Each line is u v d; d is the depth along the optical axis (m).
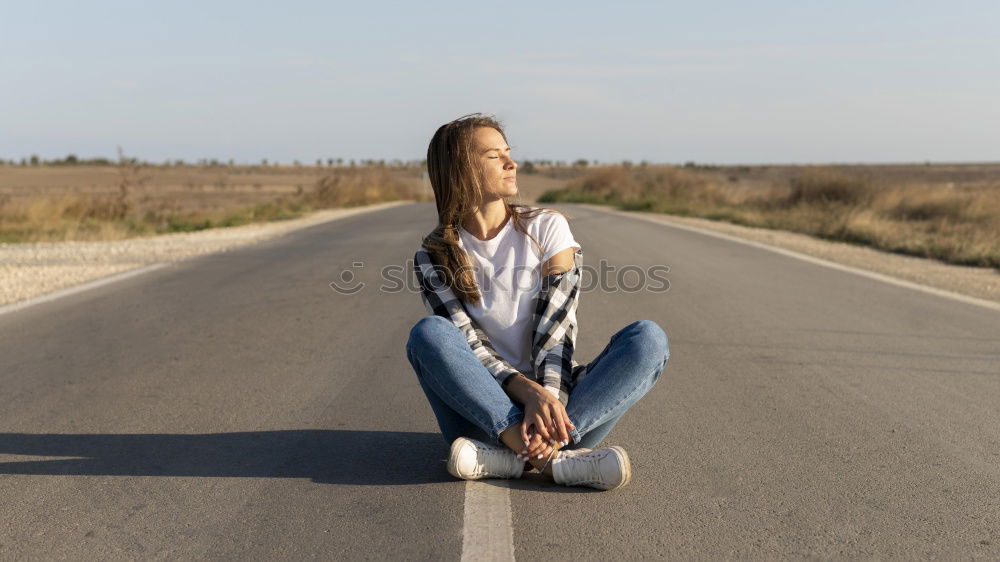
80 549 2.83
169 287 9.79
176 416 4.50
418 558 2.70
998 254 12.71
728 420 4.33
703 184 39.31
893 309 8.06
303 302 8.59
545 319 3.18
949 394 4.89
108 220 22.31
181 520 3.05
